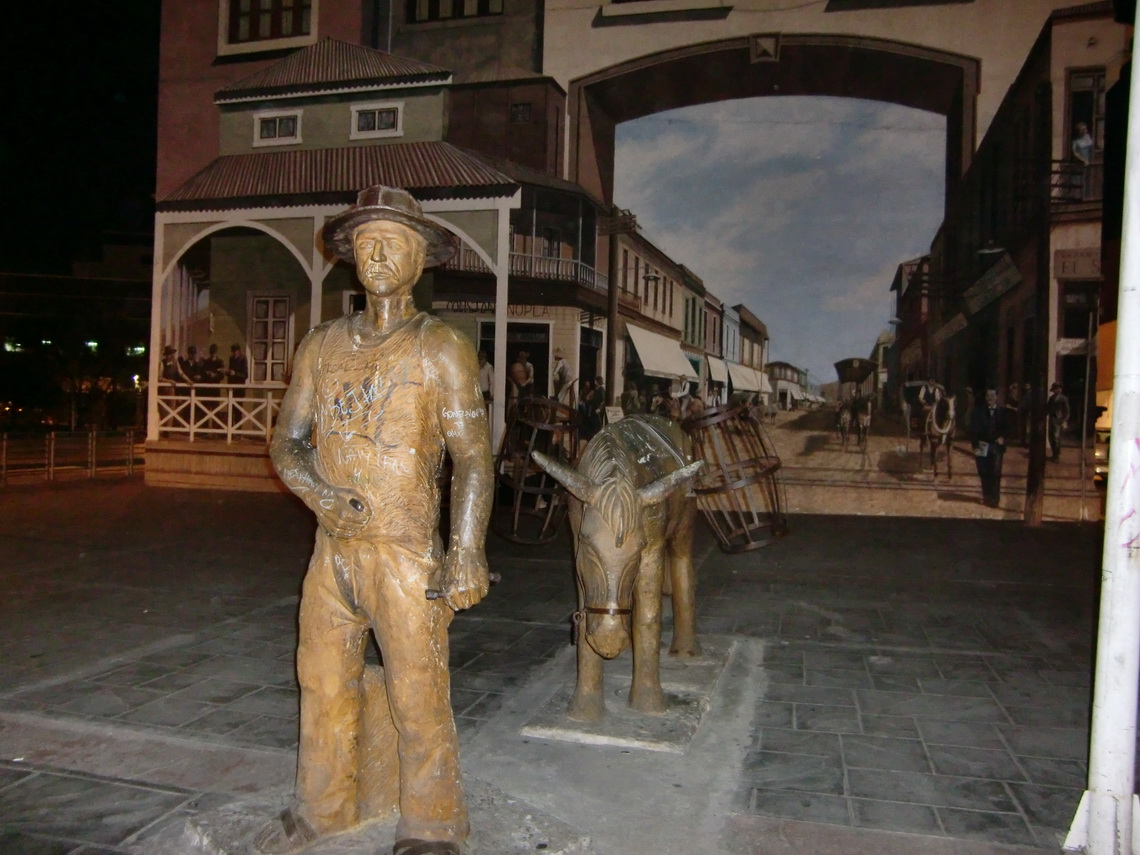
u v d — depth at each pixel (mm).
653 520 4113
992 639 6164
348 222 2779
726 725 4379
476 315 13930
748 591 7789
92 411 31562
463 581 2547
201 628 6117
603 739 4059
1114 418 2965
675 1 14289
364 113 14539
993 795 3588
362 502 2604
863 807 3459
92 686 4785
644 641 4355
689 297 15008
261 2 14922
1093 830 3025
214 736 4070
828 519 13203
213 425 15227
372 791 2994
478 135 14422
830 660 5598
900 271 14102
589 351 14547
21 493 14031
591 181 14789
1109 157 12000
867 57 13922
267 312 14938
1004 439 13078
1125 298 2883
